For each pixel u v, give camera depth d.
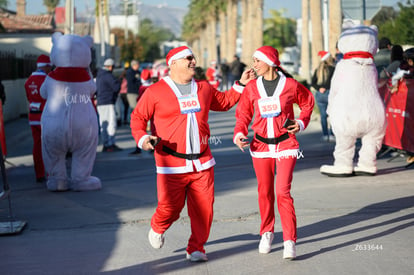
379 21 28.14
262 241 6.00
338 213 7.48
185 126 5.60
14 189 10.10
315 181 9.54
